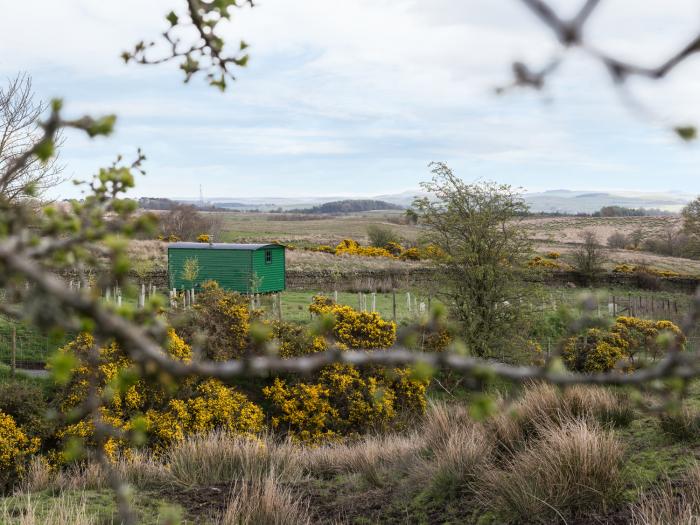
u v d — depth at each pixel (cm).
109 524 646
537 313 2039
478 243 1906
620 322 1897
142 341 84
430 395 1562
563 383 107
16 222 91
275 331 1505
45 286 75
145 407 1192
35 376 1418
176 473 844
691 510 532
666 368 95
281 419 1422
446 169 1962
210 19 192
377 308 2769
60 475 843
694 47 64
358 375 1451
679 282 4178
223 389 1316
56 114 89
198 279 3166
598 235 9594
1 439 978
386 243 6044
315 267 4156
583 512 591
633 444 739
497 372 109
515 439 785
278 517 649
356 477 834
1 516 669
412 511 691
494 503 648
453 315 1902
